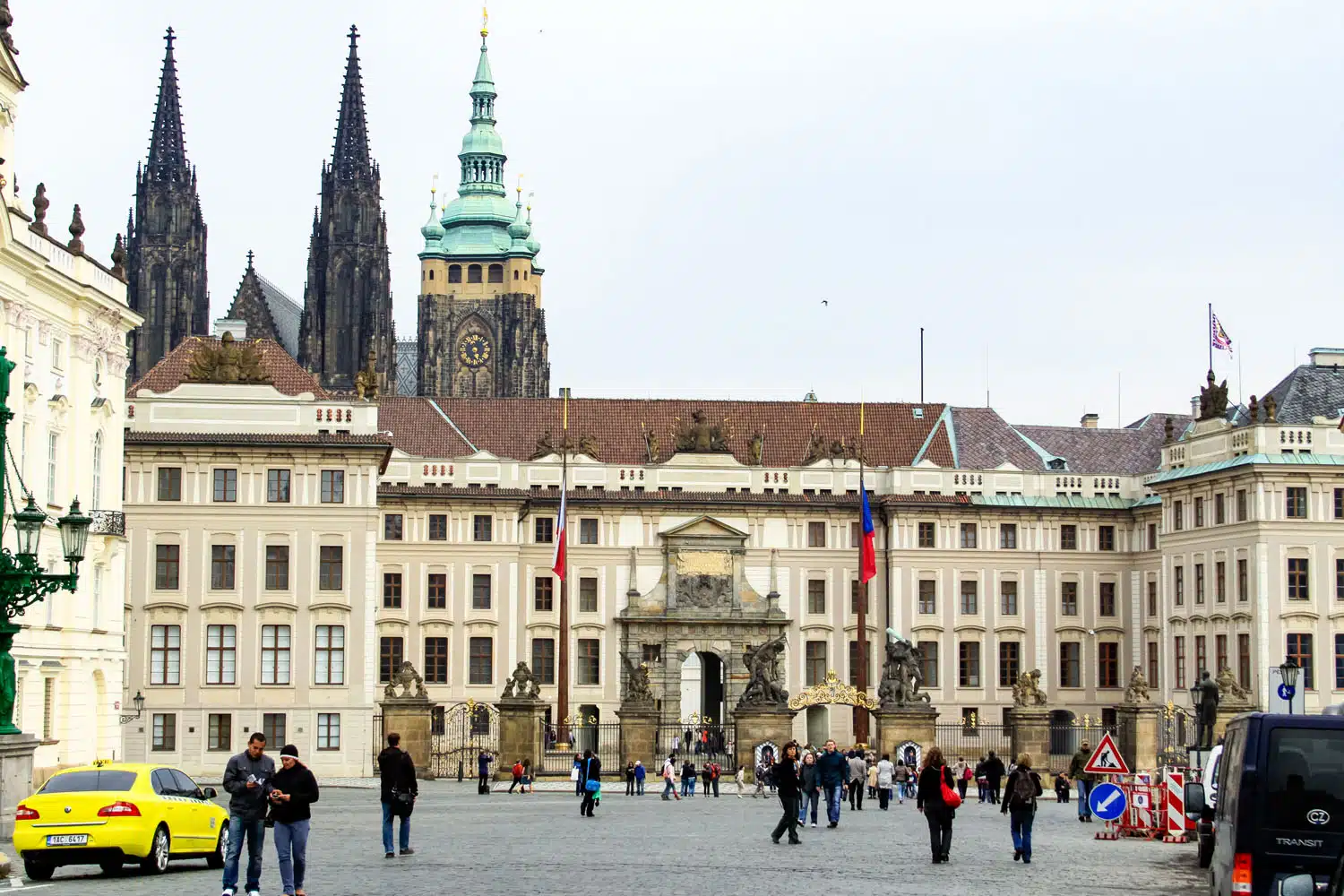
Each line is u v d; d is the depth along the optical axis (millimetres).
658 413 183125
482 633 168000
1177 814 74250
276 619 148000
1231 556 156250
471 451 176125
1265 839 37812
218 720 146750
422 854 62594
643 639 170625
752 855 63625
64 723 107000
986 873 58125
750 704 129125
